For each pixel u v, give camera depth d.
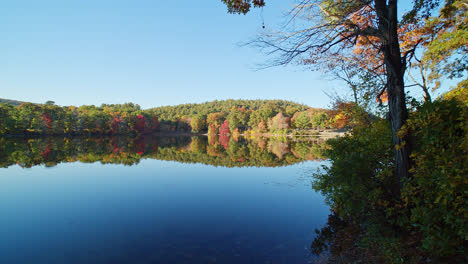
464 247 3.54
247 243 5.80
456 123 4.02
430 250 3.77
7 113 59.69
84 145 43.00
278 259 5.02
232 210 8.30
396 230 5.02
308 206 8.62
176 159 24.31
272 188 11.41
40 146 38.09
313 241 5.82
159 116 174.25
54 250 5.52
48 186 12.18
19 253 5.38
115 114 106.06
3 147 33.97
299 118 96.19
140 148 38.78
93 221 7.37
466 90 6.29
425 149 4.25
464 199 3.34
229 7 5.11
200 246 5.66
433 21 7.60
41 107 72.69
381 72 8.24
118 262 4.98
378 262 4.23
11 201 9.52
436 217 3.73
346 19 4.95
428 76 9.05
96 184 12.65
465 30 7.09
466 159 3.45
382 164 6.07
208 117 146.38
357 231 5.91
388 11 4.80
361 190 5.68
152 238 6.13
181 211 8.27
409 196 4.60
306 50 5.10
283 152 29.55
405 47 8.60
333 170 6.49
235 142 60.53
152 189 11.51
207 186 12.13
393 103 4.99
